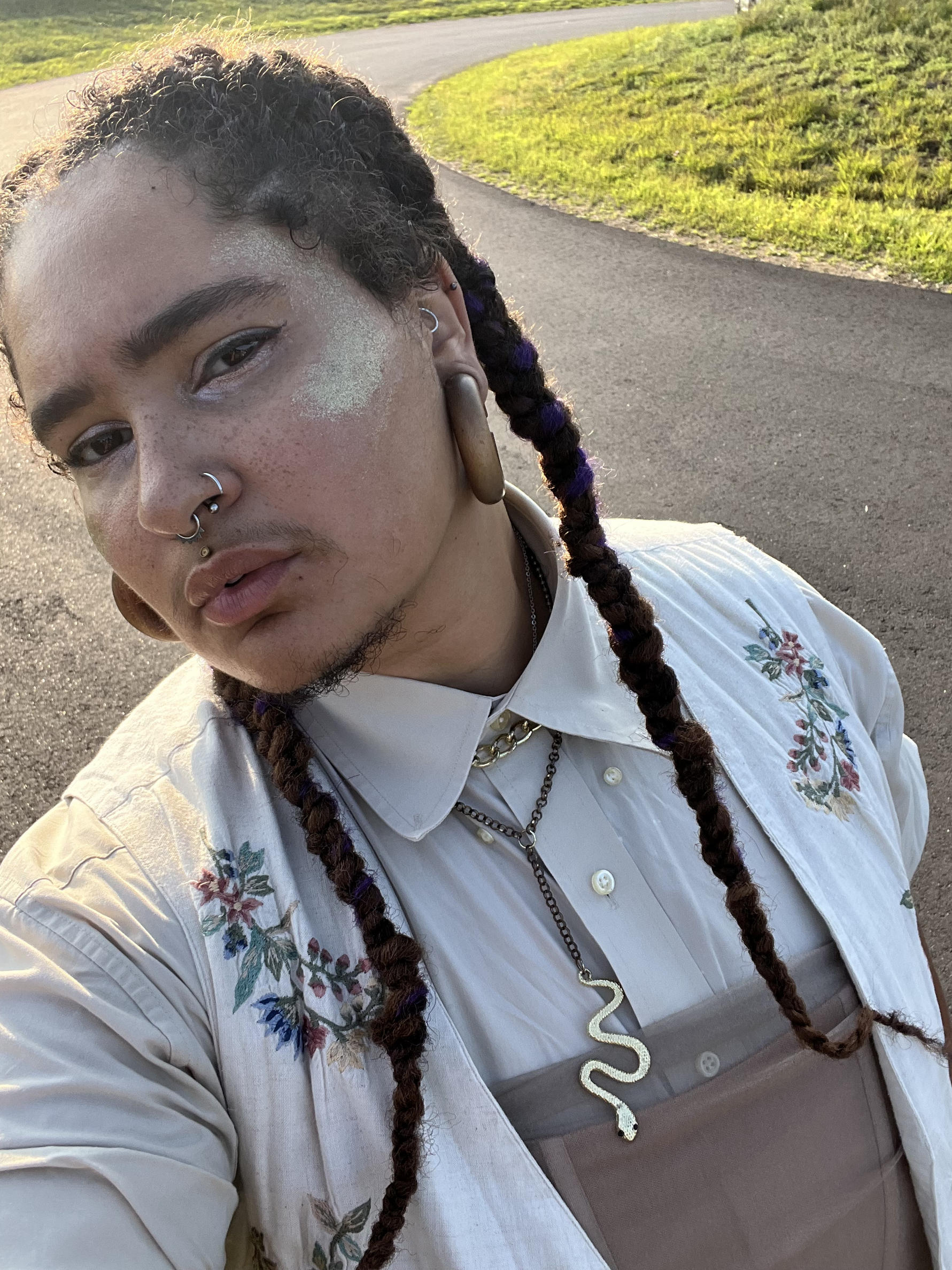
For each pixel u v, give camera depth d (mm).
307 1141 743
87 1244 637
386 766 814
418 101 13109
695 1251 783
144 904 756
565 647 853
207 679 901
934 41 9172
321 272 649
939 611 3486
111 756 871
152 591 679
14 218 642
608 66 12375
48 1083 669
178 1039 722
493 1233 728
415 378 684
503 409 838
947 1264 923
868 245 6477
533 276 6531
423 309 715
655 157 8648
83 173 627
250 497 637
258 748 817
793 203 7277
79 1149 651
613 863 819
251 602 645
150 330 613
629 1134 769
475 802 824
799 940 890
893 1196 894
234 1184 781
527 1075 769
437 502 697
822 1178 841
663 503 4152
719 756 919
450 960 780
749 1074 814
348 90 710
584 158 8969
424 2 25078
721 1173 795
